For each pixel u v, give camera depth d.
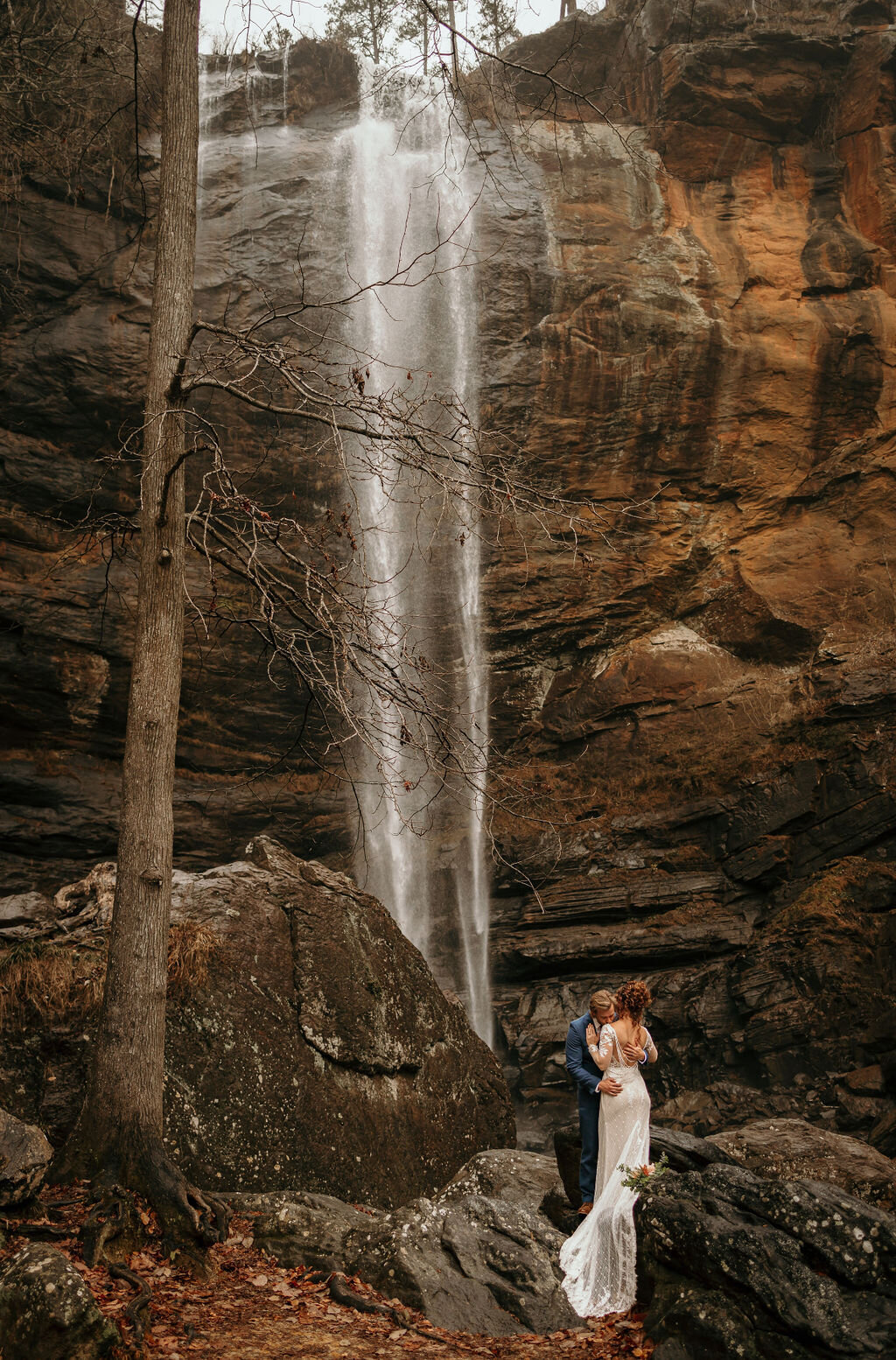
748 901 18.77
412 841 20.78
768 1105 15.89
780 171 23.62
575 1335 5.57
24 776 17.80
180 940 9.38
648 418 21.39
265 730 20.17
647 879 19.25
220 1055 9.09
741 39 23.52
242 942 9.86
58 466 18.59
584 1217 6.39
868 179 22.94
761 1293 4.95
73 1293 4.84
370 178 22.34
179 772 19.72
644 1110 6.21
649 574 21.72
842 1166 7.19
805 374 21.59
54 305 19.17
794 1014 16.56
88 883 10.74
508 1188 7.57
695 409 21.48
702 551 21.89
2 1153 6.56
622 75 24.80
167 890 7.64
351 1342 5.50
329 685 7.99
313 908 10.63
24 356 18.69
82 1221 6.66
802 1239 5.12
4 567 18.02
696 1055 17.33
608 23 25.06
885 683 19.22
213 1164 8.66
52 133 18.53
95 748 18.70
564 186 22.72
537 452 21.22
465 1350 5.43
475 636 21.72
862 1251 5.00
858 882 17.55
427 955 19.91
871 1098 15.03
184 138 8.59
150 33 19.42
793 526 21.83
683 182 23.41
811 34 23.56
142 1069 7.28
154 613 7.91
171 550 7.96
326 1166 9.30
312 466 20.06
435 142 23.39
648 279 21.78
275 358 7.84
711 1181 5.57
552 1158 8.06
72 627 18.12
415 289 21.83
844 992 16.42
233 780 20.03
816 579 21.12
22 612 17.80
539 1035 17.89
